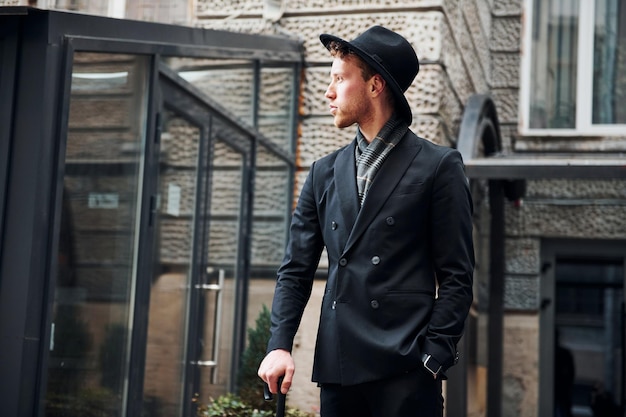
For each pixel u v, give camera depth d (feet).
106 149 16.39
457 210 8.97
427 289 8.92
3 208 14.66
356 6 23.71
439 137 22.90
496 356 28.55
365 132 9.39
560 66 32.63
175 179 18.95
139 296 17.22
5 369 14.38
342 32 23.81
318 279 23.26
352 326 8.80
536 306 32.17
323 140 24.07
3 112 14.78
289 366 8.84
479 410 28.12
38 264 14.56
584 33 32.19
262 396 21.34
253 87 22.39
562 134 32.07
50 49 14.84
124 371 16.98
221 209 21.27
